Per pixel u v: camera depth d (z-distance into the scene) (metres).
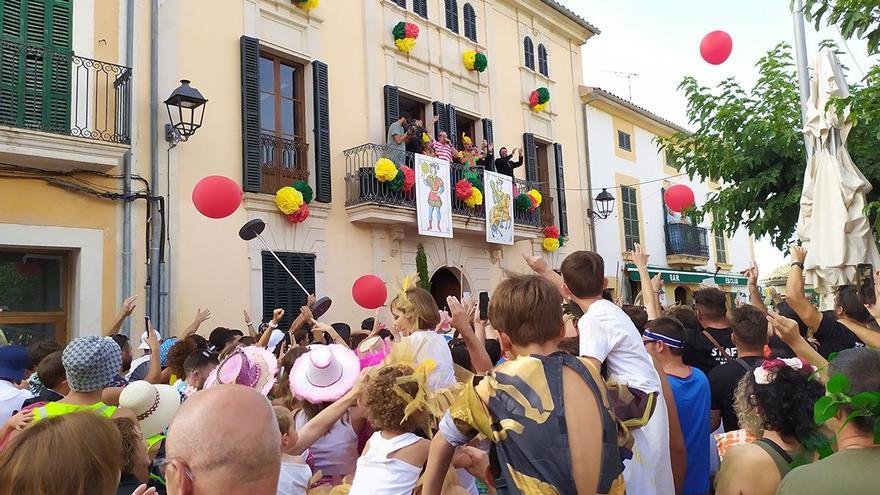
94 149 7.94
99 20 8.69
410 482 2.71
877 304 3.78
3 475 1.67
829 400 2.00
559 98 16.81
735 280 21.12
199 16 9.78
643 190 19.33
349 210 11.31
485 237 13.27
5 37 7.86
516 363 2.16
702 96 9.88
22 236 7.83
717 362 4.45
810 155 6.62
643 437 2.62
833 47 8.27
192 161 9.46
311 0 11.01
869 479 1.87
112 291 8.52
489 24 15.00
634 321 4.06
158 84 9.20
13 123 7.64
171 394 3.57
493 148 14.38
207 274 9.41
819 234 6.16
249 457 1.56
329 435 3.60
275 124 10.84
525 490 1.96
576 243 16.58
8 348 4.25
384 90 12.30
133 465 2.71
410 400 2.77
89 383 3.26
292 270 10.45
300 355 4.05
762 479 2.36
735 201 9.34
